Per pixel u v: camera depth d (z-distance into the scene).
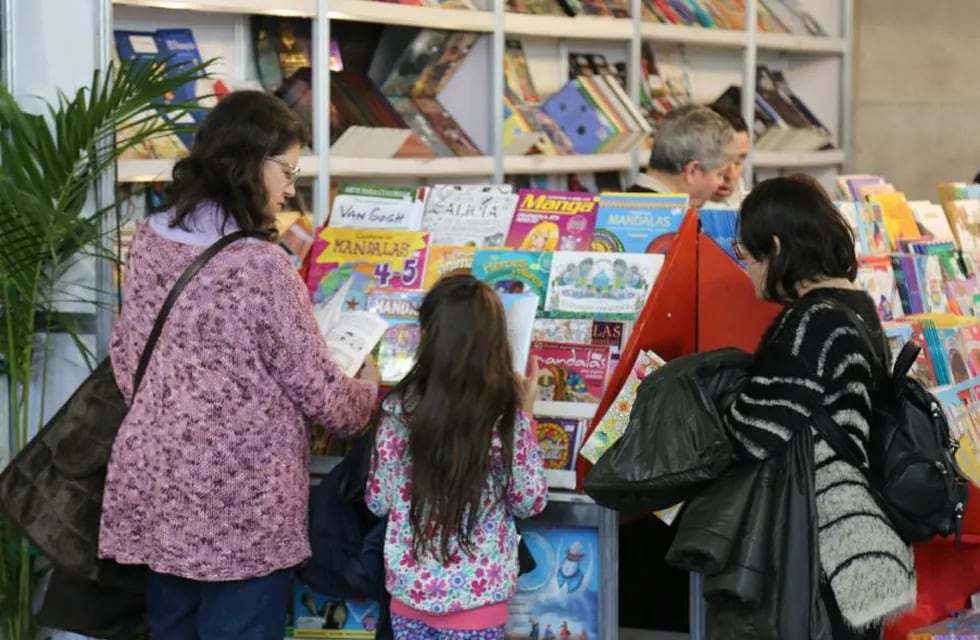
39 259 3.46
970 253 4.46
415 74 5.16
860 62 7.82
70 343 3.77
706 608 3.19
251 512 2.81
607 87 5.57
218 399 2.79
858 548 2.57
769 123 6.57
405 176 5.16
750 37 6.46
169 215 2.90
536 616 3.24
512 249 3.46
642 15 5.94
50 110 3.59
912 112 7.72
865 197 4.45
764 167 6.95
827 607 2.60
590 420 3.21
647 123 5.65
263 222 2.89
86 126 3.40
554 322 3.31
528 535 3.24
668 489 2.72
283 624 2.94
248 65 4.66
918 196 7.77
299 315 2.81
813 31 6.96
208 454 2.79
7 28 3.69
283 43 4.73
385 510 2.95
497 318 2.82
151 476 2.82
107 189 3.70
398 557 2.88
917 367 3.56
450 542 2.83
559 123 5.55
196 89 4.34
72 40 3.69
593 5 5.68
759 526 2.59
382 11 4.75
